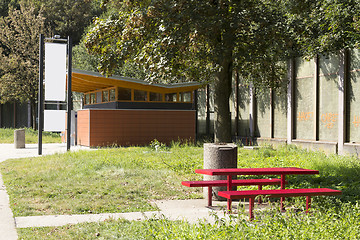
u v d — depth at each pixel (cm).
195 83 2456
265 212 622
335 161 1288
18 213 670
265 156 1548
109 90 2436
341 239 472
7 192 864
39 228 573
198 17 1073
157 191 883
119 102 2320
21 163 1383
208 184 701
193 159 1415
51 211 696
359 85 1508
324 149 1669
